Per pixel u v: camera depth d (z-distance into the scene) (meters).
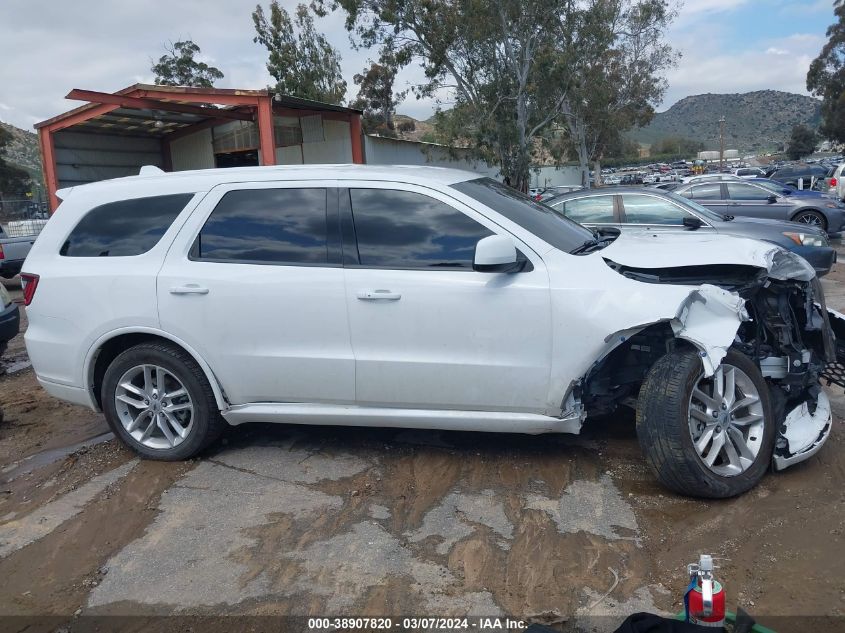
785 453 3.92
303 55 35.81
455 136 26.19
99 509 4.04
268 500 4.02
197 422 4.52
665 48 36.72
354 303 4.11
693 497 3.80
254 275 4.27
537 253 3.97
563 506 3.78
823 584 3.00
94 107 18.84
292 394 4.34
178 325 4.36
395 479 4.21
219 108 18.53
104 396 4.66
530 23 24.36
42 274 4.71
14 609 3.11
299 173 4.42
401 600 3.02
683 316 3.61
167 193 4.59
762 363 4.06
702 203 15.54
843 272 12.25
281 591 3.13
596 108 33.69
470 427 4.13
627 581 3.08
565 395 3.93
